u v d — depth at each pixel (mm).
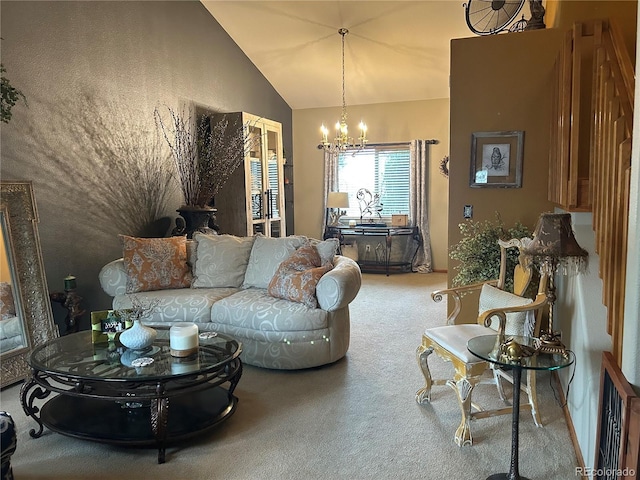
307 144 7520
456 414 2652
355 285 3385
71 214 3689
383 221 7297
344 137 6164
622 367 1591
